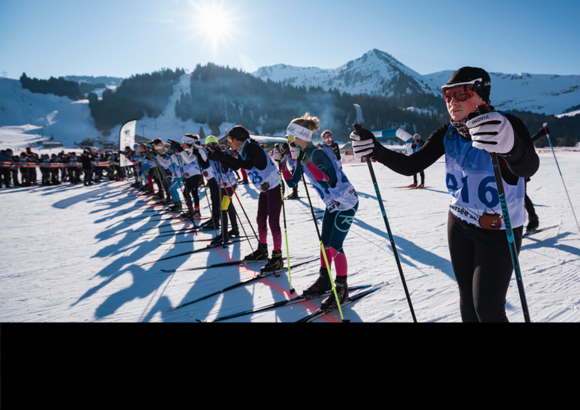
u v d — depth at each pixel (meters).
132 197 9.71
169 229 5.36
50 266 3.63
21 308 2.59
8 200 9.23
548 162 15.20
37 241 4.74
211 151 3.11
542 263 3.00
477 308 1.35
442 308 2.30
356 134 1.40
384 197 7.35
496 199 1.29
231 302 2.60
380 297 2.52
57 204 8.39
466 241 1.42
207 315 2.39
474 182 1.34
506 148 0.98
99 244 4.55
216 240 4.27
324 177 2.38
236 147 3.38
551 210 4.96
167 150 7.05
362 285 2.76
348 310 2.36
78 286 3.03
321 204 6.97
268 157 3.28
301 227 5.01
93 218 6.50
